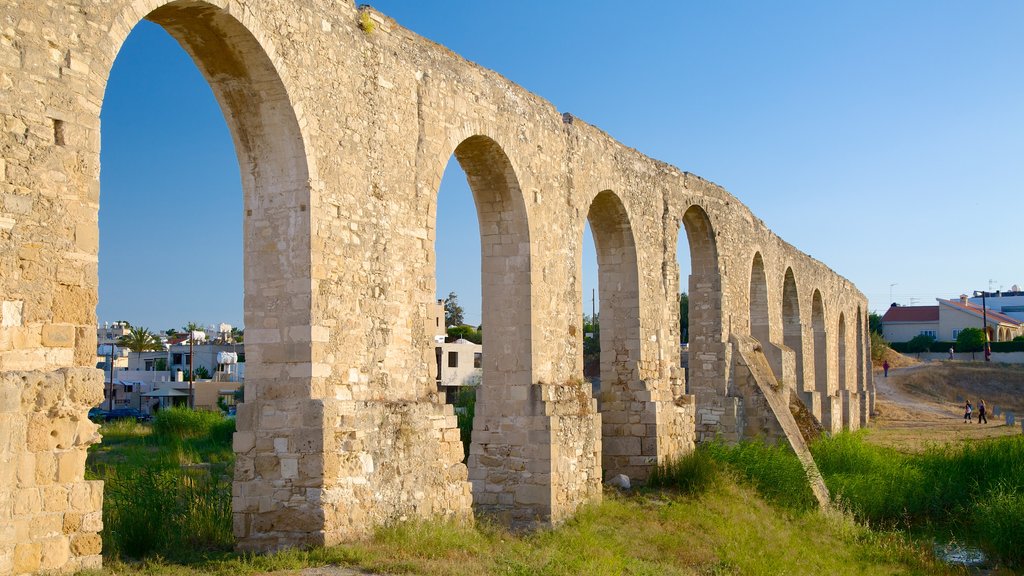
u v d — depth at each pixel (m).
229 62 13.14
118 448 29.94
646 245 24.80
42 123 9.87
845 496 25.09
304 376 13.37
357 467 13.87
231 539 14.34
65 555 9.71
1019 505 20.09
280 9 13.30
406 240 15.83
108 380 74.69
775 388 30.39
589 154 22.22
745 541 17.69
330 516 13.13
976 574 18.70
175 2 11.91
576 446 19.67
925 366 81.81
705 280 29.56
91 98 10.38
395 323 15.37
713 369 29.03
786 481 23.98
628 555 16.42
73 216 10.10
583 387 20.58
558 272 20.45
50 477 9.61
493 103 18.55
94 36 10.46
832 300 49.78
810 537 20.22
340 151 14.34
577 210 21.47
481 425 19.11
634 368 23.64
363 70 15.05
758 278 35.31
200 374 82.69
